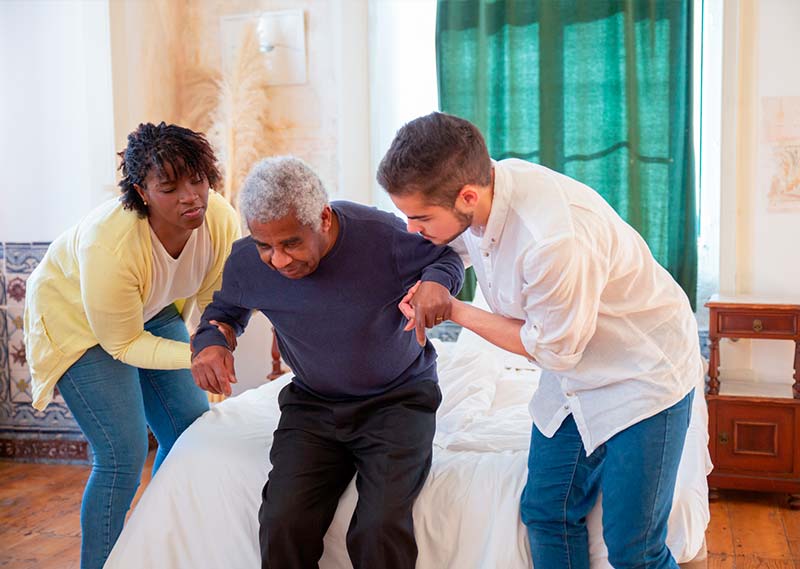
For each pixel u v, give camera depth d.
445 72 3.72
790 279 3.38
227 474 1.95
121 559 1.92
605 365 1.60
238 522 1.92
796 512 3.06
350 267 1.78
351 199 3.96
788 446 3.09
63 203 3.73
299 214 1.62
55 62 3.69
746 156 3.38
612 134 3.58
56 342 2.10
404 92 3.92
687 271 3.53
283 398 1.98
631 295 1.57
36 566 2.60
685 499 1.78
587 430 1.63
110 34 3.55
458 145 1.41
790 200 3.35
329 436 1.86
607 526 1.61
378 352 1.84
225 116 3.96
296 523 1.72
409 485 1.75
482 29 3.65
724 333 3.15
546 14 3.59
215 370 1.82
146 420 2.37
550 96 3.62
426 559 1.81
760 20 3.31
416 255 1.78
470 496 1.82
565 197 1.46
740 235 3.41
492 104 3.71
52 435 3.78
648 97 3.54
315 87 4.00
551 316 1.43
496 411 2.44
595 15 3.55
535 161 3.68
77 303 2.10
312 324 1.82
